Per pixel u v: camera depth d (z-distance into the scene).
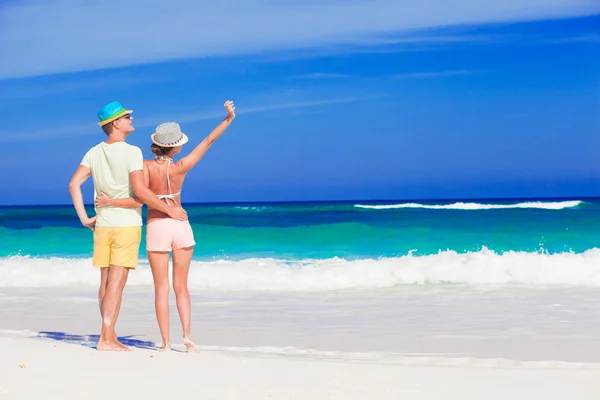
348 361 5.70
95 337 6.91
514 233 19.58
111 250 5.39
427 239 18.77
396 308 9.09
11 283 11.80
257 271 12.00
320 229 20.33
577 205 33.19
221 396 3.90
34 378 4.08
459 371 4.93
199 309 9.16
